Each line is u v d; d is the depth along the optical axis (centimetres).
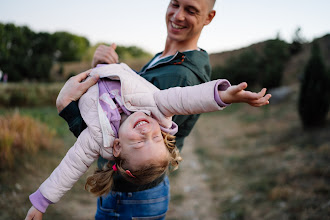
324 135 686
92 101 140
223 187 529
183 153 784
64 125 802
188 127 173
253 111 1240
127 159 134
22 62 2858
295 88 1355
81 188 463
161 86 151
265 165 584
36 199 133
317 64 777
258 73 1755
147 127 132
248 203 441
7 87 1196
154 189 166
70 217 373
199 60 166
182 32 171
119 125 138
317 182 444
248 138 841
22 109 1068
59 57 4775
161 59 172
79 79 152
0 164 432
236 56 1911
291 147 659
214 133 988
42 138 570
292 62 1767
